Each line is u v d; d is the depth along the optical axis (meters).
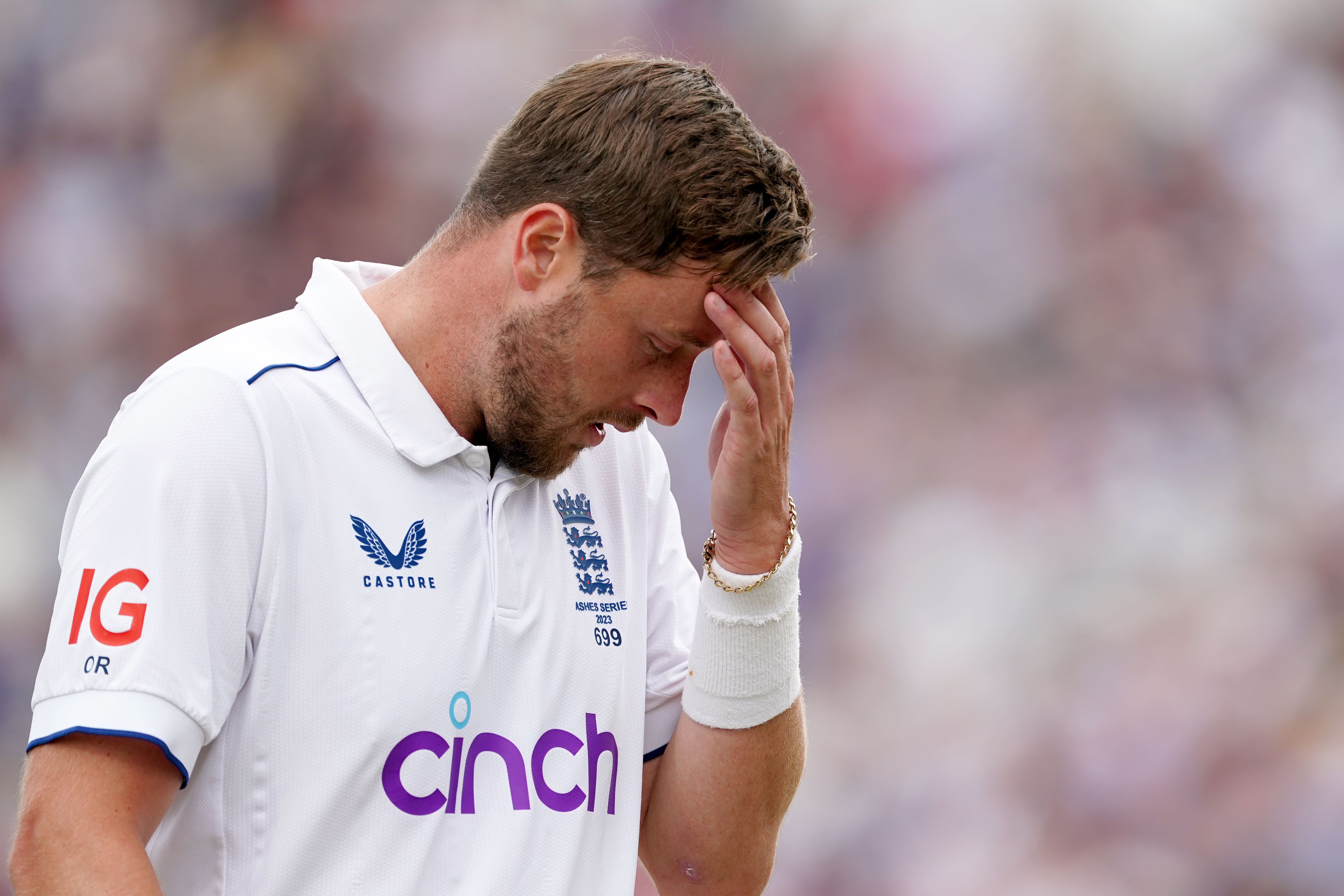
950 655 26.52
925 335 30.28
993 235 30.69
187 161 31.38
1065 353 29.81
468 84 31.94
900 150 31.53
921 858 24.02
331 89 31.75
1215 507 27.69
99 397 29.59
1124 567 27.20
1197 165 30.83
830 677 26.58
